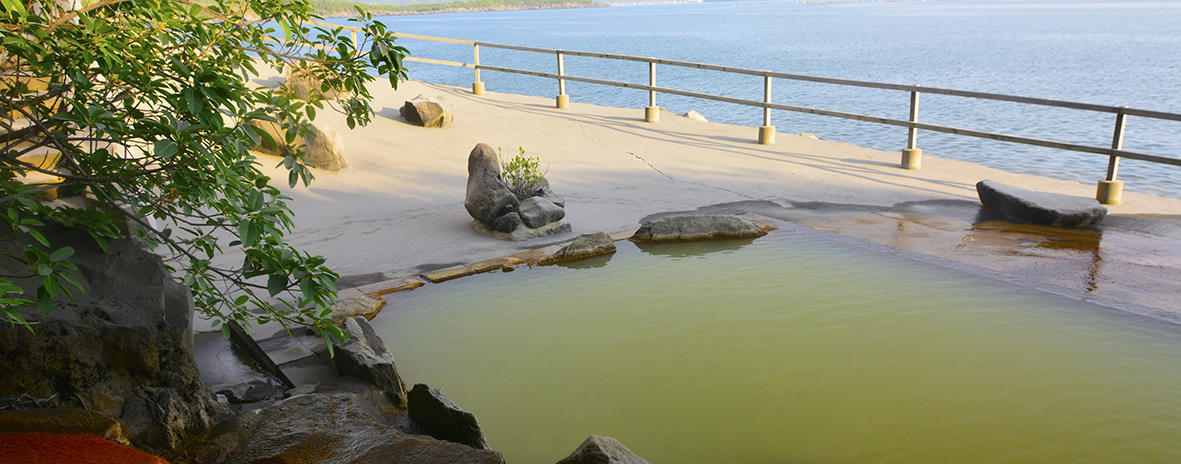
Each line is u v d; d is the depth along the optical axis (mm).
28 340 2389
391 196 6977
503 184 5855
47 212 2299
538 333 4082
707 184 7520
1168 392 3275
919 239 5609
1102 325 3988
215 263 5066
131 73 2309
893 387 3373
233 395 3256
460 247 5613
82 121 2172
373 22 2895
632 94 22688
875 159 8578
